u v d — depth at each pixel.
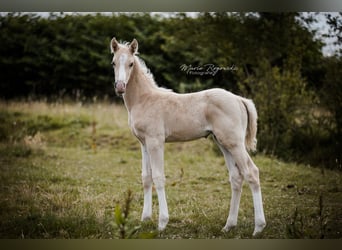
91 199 7.05
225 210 6.74
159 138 5.81
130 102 6.06
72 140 11.41
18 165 9.09
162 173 5.80
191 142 11.30
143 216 6.13
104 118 12.78
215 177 8.67
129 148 11.00
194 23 12.64
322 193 7.66
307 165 9.41
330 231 5.96
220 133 5.58
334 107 9.73
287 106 10.29
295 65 10.61
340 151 9.35
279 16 11.24
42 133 11.62
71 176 8.50
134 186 8.03
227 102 5.61
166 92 6.06
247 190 8.03
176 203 7.16
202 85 13.25
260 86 10.54
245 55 11.46
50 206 6.72
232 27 11.63
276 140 10.22
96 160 9.88
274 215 6.54
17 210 6.60
